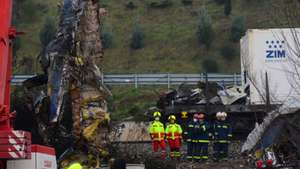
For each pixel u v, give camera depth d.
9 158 10.30
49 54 27.11
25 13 98.69
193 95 41.47
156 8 113.12
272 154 30.34
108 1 116.31
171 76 65.75
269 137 30.98
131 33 104.12
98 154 26.78
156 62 95.69
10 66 11.91
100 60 27.94
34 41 90.88
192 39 101.06
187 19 108.88
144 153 31.38
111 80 66.44
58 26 27.69
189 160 33.81
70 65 26.77
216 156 33.78
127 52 98.62
